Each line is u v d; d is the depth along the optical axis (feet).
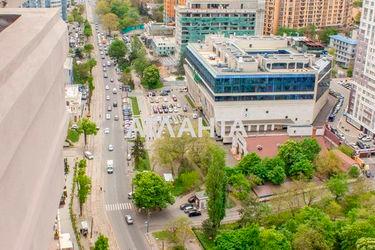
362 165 527.81
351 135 615.98
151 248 384.68
